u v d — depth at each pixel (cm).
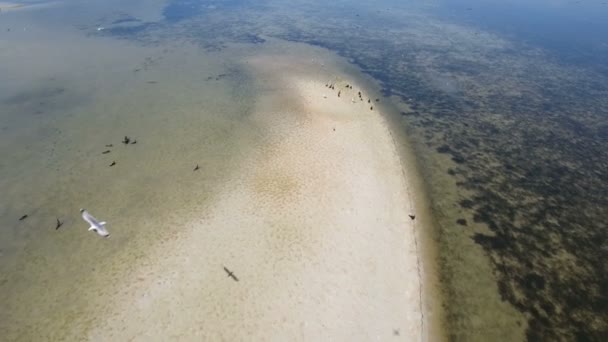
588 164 4141
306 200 3341
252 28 8944
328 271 2712
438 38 8538
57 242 2983
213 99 5262
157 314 2414
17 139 4344
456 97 5638
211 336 2295
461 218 3325
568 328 2472
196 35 8350
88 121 4703
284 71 6294
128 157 3981
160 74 6166
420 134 4597
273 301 2497
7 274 2733
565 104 5509
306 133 4362
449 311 2534
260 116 4759
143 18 9788
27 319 2423
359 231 3062
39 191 3528
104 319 2398
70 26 8944
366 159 3966
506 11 11262
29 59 6794
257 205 3281
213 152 4047
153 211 3247
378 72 6481
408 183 3706
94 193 3484
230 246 2886
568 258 2977
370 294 2570
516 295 2669
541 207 3491
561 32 9138
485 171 3962
